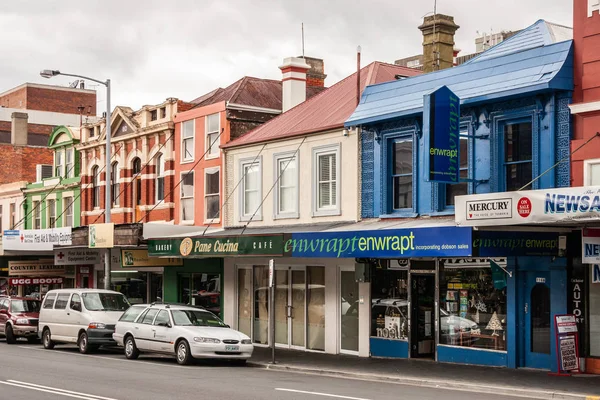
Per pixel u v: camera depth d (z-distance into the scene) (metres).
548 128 19.28
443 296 22.39
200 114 32.06
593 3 18.67
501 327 20.78
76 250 36.78
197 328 22.64
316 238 22.34
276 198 27.70
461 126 21.38
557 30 21.62
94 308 27.20
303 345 26.80
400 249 19.80
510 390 16.48
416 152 22.58
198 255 26.69
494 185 20.38
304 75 32.56
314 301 26.52
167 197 33.88
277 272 28.16
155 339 23.28
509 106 20.14
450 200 21.91
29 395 15.45
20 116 54.72
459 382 17.64
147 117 35.66
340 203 25.20
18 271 40.06
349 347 25.06
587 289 19.06
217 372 20.42
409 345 22.97
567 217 15.97
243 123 31.05
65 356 25.31
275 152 27.91
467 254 18.14
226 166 30.34
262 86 33.97
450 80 21.75
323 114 27.30
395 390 16.91
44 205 44.69
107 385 17.14
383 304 23.91
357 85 25.92
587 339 19.09
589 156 18.36
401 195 23.41
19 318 31.00
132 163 37.03
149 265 31.27
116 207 37.56
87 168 40.53
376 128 23.83
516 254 18.59
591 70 18.58
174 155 33.84
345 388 17.17
